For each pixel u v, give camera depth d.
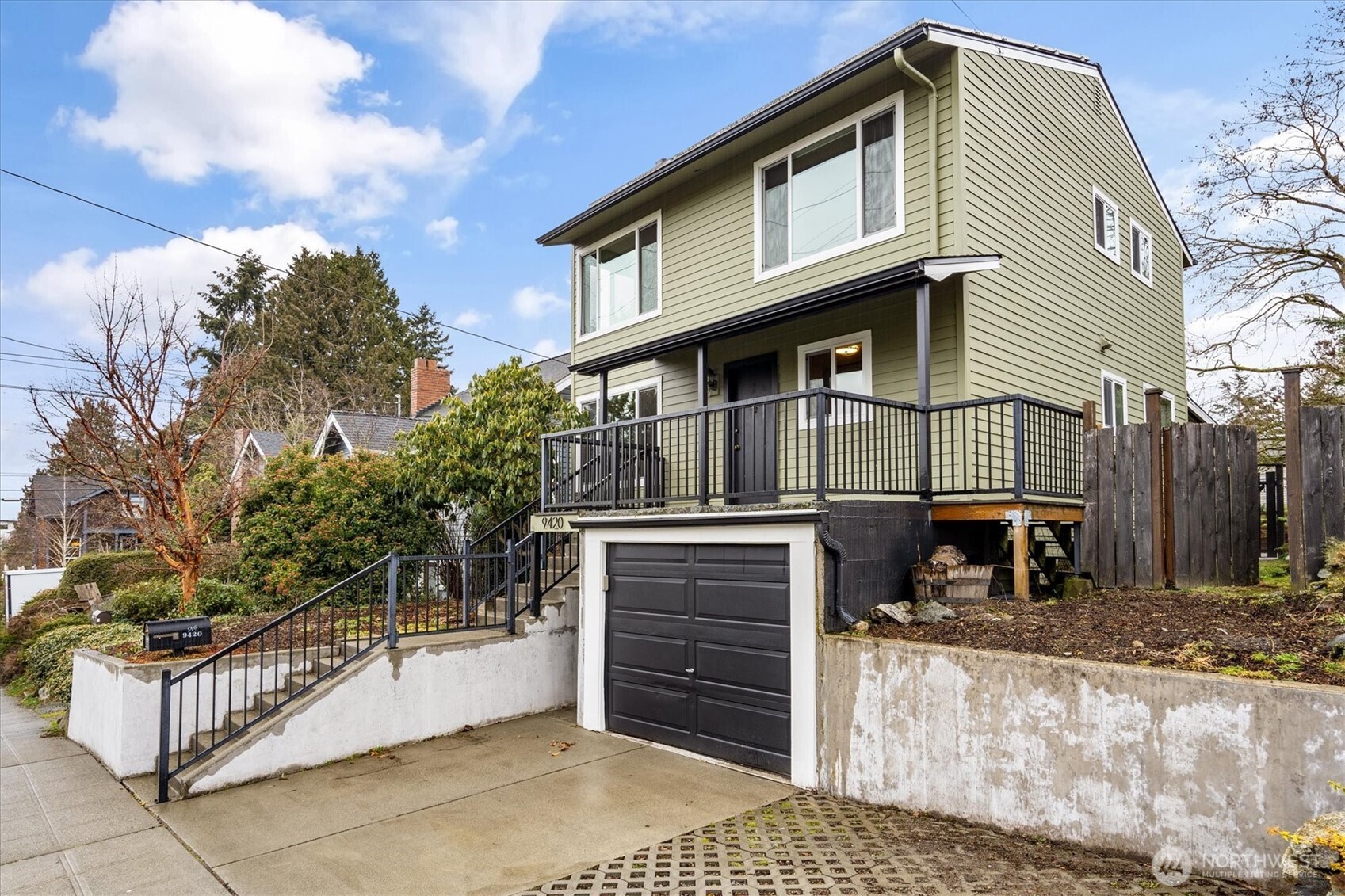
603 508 9.77
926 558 7.48
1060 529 8.50
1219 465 6.75
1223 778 4.03
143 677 7.04
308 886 4.53
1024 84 10.27
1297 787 3.78
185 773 6.36
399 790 6.25
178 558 10.66
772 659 6.60
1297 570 5.64
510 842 5.11
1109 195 12.49
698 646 7.29
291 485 11.86
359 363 42.59
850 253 9.81
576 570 10.18
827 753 6.00
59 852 5.19
